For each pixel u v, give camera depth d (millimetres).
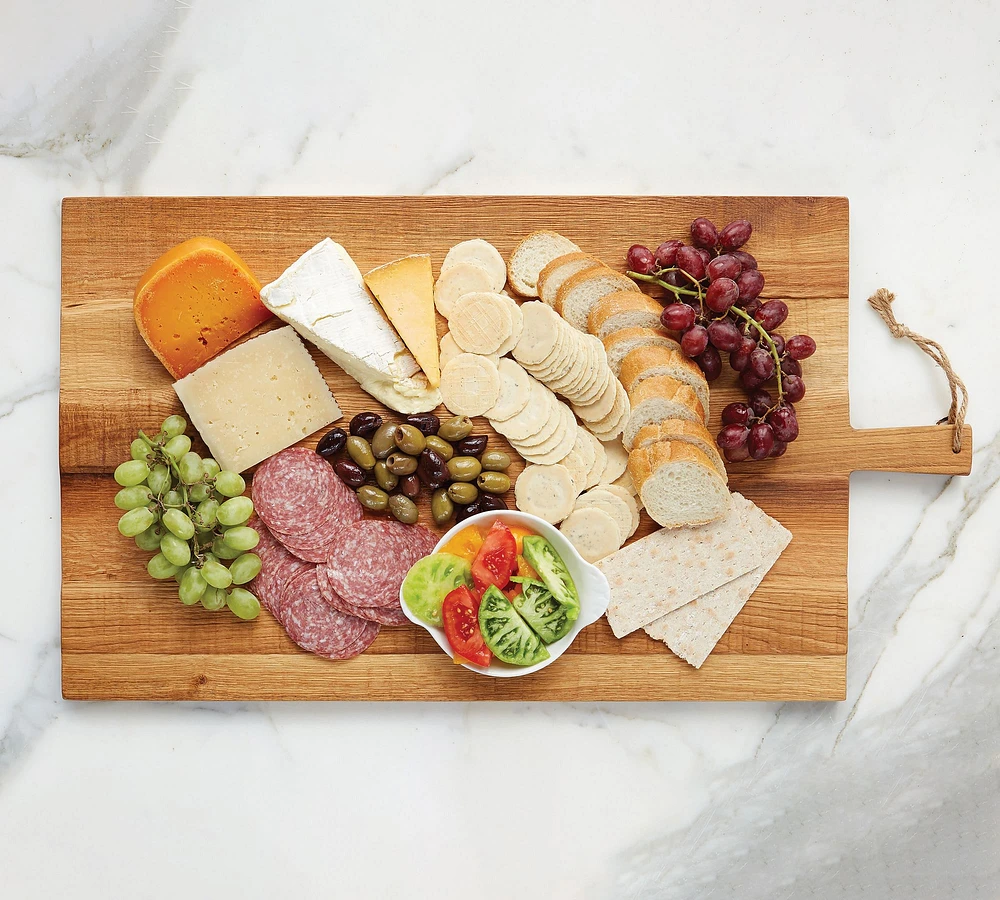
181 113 1007
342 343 959
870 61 1022
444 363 986
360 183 1011
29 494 1003
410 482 974
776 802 1028
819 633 996
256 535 953
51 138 1004
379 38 1011
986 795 1030
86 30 1005
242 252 989
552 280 984
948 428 993
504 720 1023
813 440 1000
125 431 987
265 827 1017
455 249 988
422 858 1021
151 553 988
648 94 1018
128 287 987
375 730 1020
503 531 938
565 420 979
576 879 1024
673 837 1027
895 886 1028
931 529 1027
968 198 1024
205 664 987
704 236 970
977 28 1023
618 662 991
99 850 1012
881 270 1024
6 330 1001
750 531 990
